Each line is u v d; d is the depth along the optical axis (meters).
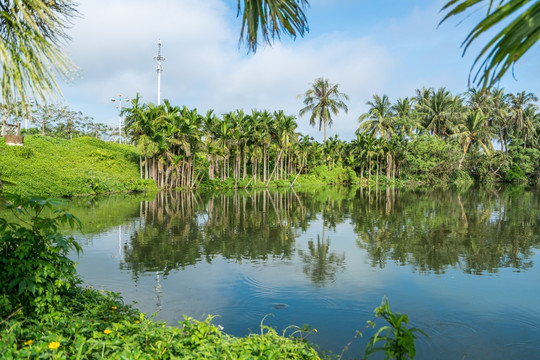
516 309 5.86
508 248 10.40
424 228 13.96
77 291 4.52
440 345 4.66
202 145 39.78
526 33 1.34
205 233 12.61
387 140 52.75
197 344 3.13
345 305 6.01
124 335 3.19
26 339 3.00
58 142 40.19
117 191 31.31
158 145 35.59
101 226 13.76
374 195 32.31
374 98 52.06
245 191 38.75
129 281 7.18
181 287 6.85
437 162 50.25
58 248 3.73
